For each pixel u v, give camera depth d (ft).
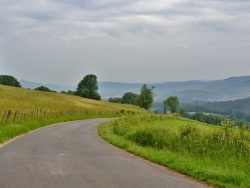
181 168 44.14
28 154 55.11
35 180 35.27
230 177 38.11
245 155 55.26
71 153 58.59
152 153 57.82
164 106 586.86
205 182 37.60
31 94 419.33
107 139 88.63
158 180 37.42
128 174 40.40
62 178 36.68
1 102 254.88
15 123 110.22
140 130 80.89
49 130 114.52
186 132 70.59
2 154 54.29
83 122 182.70
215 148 59.67
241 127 62.64
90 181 35.53
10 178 36.01
